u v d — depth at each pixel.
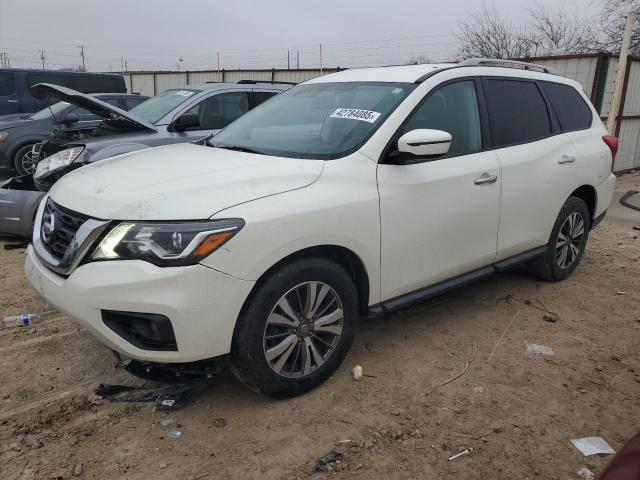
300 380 3.05
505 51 23.23
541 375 3.44
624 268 5.59
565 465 2.64
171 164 3.18
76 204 2.84
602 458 2.69
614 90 9.91
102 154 5.75
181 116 6.41
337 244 3.01
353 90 3.83
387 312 3.42
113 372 3.36
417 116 3.51
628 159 11.91
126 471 2.53
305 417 2.94
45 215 3.12
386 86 3.71
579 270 5.47
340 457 2.65
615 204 8.93
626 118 11.32
